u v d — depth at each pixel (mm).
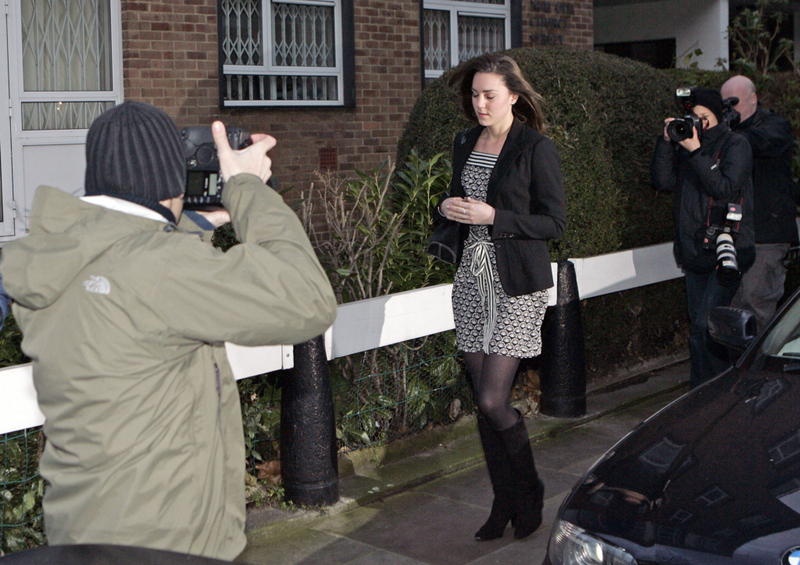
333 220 5176
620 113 6160
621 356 6363
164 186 1882
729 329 3832
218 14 7840
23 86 7273
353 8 8797
